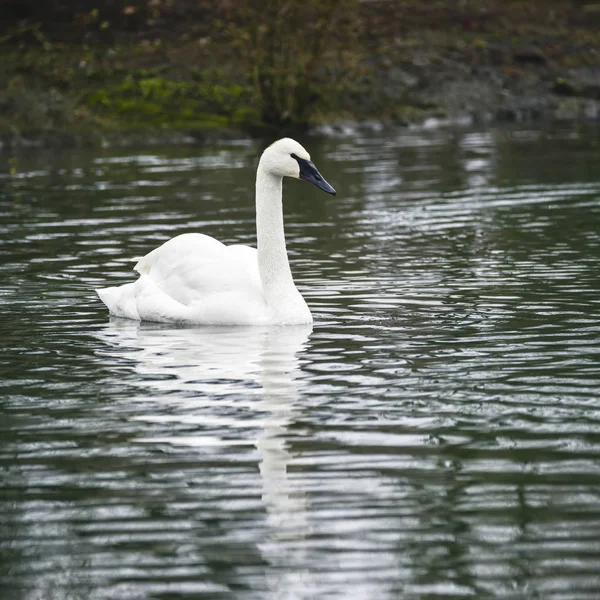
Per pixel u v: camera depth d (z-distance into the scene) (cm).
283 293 1589
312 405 1207
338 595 812
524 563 852
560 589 814
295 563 859
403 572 842
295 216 2575
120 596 820
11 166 3506
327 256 2088
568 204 2588
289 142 1603
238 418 1170
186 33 4681
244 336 1516
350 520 927
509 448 1073
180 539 903
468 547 879
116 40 4641
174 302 1617
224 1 4275
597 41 5116
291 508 952
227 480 1011
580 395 1221
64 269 2002
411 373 1316
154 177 3200
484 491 977
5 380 1332
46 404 1238
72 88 4225
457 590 815
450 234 2277
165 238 2278
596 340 1437
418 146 3803
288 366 1359
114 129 4025
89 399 1249
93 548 893
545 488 979
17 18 4725
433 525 914
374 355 1397
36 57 4409
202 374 1332
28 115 4050
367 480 1004
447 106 4509
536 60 4878
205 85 4316
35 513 959
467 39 4966
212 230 2364
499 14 5259
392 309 1648
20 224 2486
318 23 4138
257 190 1616
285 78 4238
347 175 3206
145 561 870
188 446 1096
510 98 4628
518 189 2844
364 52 4697
